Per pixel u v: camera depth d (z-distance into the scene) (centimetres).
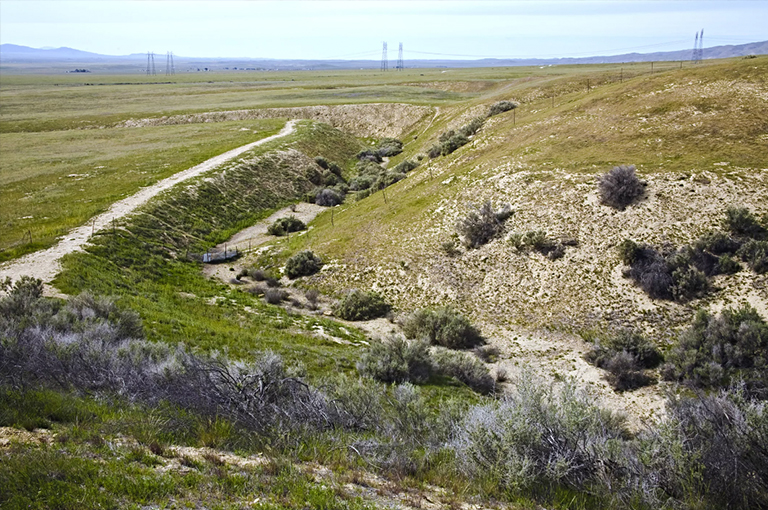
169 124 9412
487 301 2836
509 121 5784
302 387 1194
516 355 2373
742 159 3256
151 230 3878
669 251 2720
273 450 861
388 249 3466
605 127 4291
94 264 2981
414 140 7962
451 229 3472
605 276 2723
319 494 709
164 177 5297
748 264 2502
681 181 3155
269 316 2727
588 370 2186
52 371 1116
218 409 993
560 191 3441
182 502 657
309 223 4906
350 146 8325
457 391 1905
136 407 996
